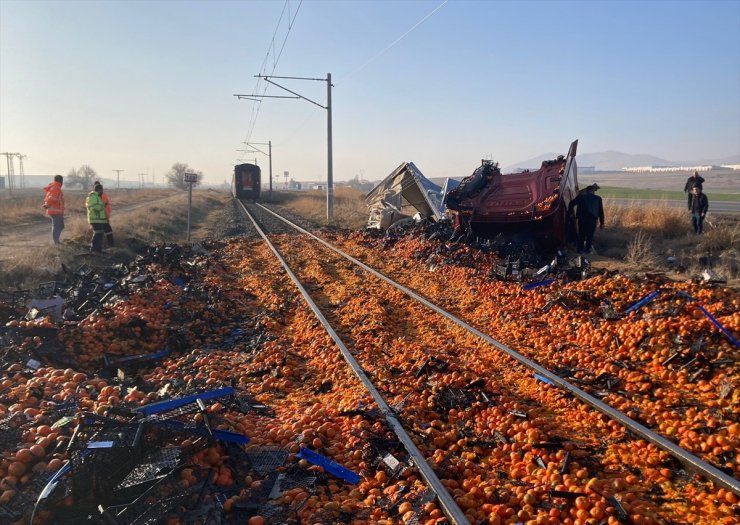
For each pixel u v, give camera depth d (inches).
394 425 201.6
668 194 1684.3
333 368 281.9
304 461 176.6
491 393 239.5
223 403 218.1
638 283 387.9
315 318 383.9
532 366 269.1
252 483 166.1
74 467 147.6
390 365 281.3
